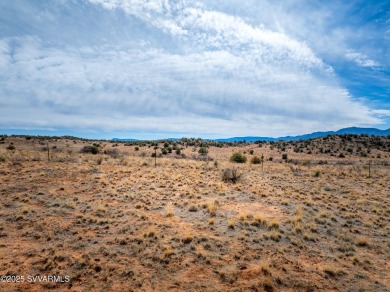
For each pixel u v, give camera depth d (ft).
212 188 59.41
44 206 40.50
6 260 24.11
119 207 42.14
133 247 27.99
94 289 20.56
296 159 209.46
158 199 48.14
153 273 23.26
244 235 32.14
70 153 119.34
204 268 24.47
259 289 21.08
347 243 31.81
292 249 29.40
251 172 89.45
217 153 241.76
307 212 43.65
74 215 37.29
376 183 75.31
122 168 80.89
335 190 63.93
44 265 23.43
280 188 62.90
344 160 204.33
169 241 30.01
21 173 61.93
